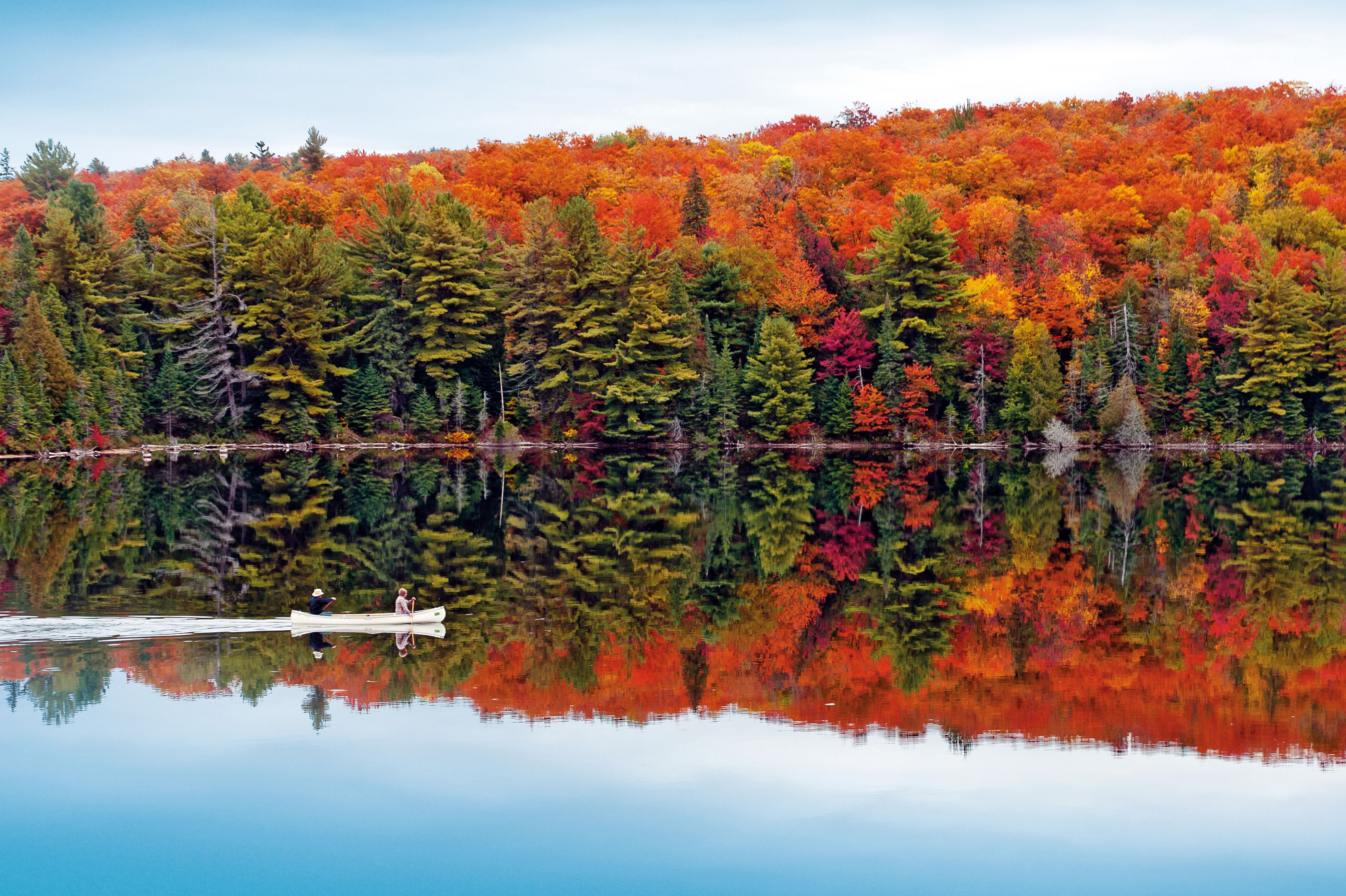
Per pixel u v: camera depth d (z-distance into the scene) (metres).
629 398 97.50
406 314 101.56
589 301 100.50
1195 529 47.97
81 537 43.28
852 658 26.77
